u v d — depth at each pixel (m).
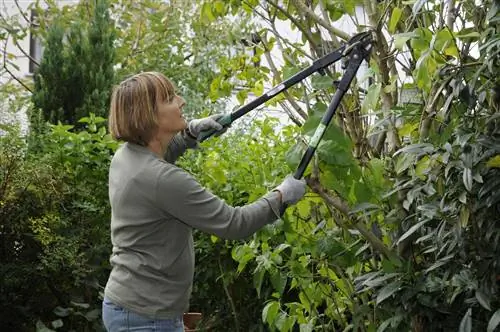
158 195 2.47
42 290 4.70
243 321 4.79
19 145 4.53
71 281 4.70
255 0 3.33
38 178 4.45
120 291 2.53
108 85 6.73
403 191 2.67
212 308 4.95
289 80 2.68
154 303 2.50
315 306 3.36
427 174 2.51
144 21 8.25
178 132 2.73
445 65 2.55
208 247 4.58
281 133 4.48
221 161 4.22
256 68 3.61
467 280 2.42
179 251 2.55
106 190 4.82
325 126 2.51
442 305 2.53
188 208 2.46
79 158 4.79
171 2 8.12
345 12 3.15
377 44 2.84
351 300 3.04
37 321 4.57
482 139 2.35
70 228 4.67
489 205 2.33
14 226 4.45
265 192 3.48
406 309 2.56
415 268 2.68
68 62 6.59
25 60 9.93
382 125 2.91
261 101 2.78
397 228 2.68
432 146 2.43
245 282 4.77
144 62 7.94
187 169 4.70
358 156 2.99
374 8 2.90
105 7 6.96
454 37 2.49
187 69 7.74
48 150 4.84
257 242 3.42
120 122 2.57
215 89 3.70
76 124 6.46
